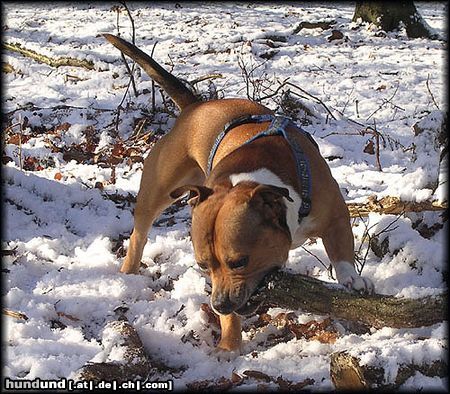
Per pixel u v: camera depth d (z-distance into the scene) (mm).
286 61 4605
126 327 1913
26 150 2990
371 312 1781
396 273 2111
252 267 1761
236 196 1778
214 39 5258
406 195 2227
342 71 4395
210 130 2168
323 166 2008
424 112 3361
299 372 1796
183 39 5375
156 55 4859
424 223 2281
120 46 2393
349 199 2545
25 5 7324
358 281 1875
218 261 1769
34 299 2041
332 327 1972
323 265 2191
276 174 1875
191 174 2240
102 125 3281
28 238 2383
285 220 1813
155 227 2541
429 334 1871
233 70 4359
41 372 1750
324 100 3754
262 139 1985
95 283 2148
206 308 2025
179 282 2137
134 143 3090
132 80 3578
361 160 2949
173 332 1967
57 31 5773
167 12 6742
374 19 5754
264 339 1972
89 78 4168
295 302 1813
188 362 1889
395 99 3768
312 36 5531
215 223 1759
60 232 2438
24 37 5539
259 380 1784
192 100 2387
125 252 2389
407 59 4742
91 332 1984
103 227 2496
